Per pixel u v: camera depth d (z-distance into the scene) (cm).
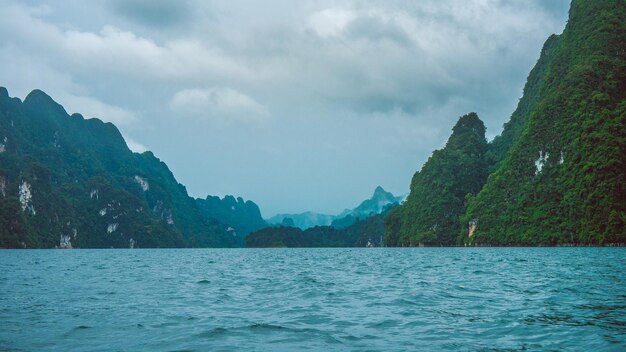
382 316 1736
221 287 2906
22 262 6856
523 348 1208
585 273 3528
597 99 13725
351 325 1564
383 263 6081
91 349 1220
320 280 3394
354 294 2461
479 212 15938
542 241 13538
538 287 2612
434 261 6362
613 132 13088
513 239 14462
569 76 14800
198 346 1263
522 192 14712
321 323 1603
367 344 1284
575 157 13438
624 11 15475
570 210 13125
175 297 2362
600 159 12750
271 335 1404
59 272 4416
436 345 1260
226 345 1276
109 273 4300
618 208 12300
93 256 10575
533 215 14138
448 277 3525
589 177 12812
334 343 1296
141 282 3275
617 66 14500
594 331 1377
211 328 1504
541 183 14350
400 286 2866
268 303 2134
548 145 14475
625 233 12025
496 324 1535
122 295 2439
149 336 1386
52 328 1494
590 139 13225
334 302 2152
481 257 7319
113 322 1606
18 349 1212
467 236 16488
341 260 7444
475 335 1380
